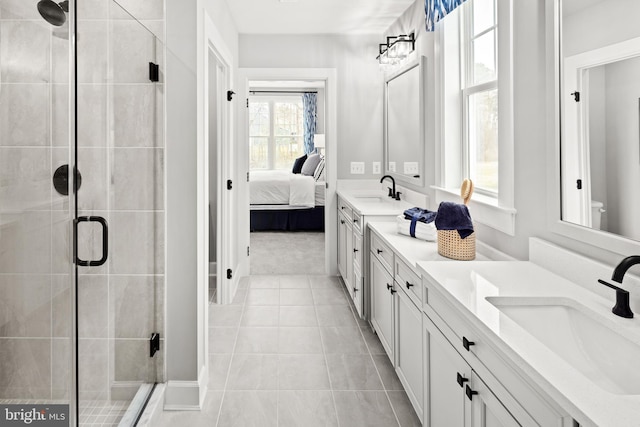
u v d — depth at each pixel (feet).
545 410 3.14
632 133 4.25
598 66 4.72
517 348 3.45
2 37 4.61
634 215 4.27
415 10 11.98
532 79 6.18
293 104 31.78
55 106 4.88
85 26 5.46
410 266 6.86
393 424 6.95
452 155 9.80
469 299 4.57
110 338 6.10
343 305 12.53
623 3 4.30
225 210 12.46
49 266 4.86
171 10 7.38
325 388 8.05
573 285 5.10
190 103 7.41
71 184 4.97
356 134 15.37
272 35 14.88
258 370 8.73
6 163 4.67
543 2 5.87
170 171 7.43
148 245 7.17
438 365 5.61
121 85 6.30
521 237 6.61
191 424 6.98
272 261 17.67
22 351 4.82
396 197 13.32
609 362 3.92
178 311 7.47
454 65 9.75
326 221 15.52
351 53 15.12
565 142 5.40
